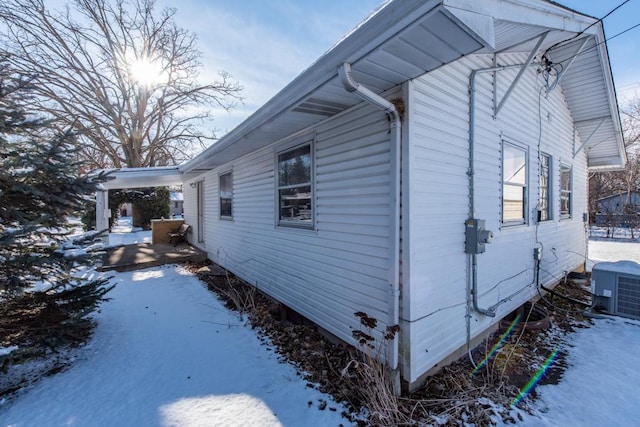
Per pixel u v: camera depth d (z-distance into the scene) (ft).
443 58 6.88
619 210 60.08
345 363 9.98
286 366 9.80
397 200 8.54
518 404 8.17
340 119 10.77
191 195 33.40
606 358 10.62
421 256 8.74
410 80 8.32
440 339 9.52
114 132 53.83
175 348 10.95
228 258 22.41
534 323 12.64
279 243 15.20
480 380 9.23
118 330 12.45
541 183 16.67
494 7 6.80
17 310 10.09
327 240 11.67
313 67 7.62
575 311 15.11
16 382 8.80
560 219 19.20
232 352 10.70
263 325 12.99
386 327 9.00
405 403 8.09
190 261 26.25
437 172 9.34
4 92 8.87
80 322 10.39
